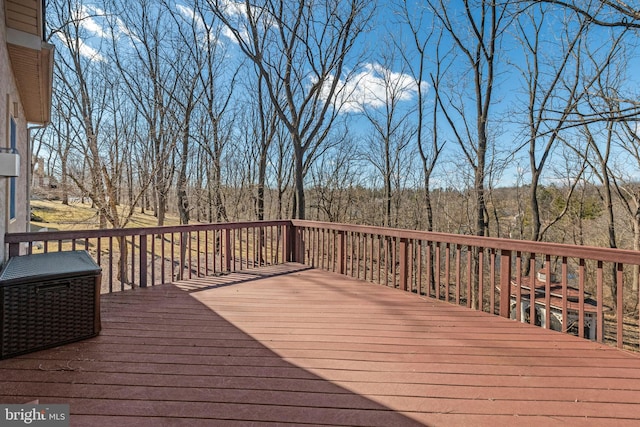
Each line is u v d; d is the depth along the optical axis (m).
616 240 13.79
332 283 5.04
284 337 3.04
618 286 2.89
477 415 1.95
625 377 2.42
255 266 6.23
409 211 17.30
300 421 1.86
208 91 14.03
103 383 2.19
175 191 15.34
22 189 5.61
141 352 2.67
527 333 3.22
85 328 2.87
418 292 4.45
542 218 15.46
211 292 4.48
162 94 13.20
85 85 11.51
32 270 2.69
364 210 18.36
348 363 2.56
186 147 13.45
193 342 2.88
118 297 4.16
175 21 13.00
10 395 2.02
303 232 6.48
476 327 3.37
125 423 1.79
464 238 4.00
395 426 1.84
